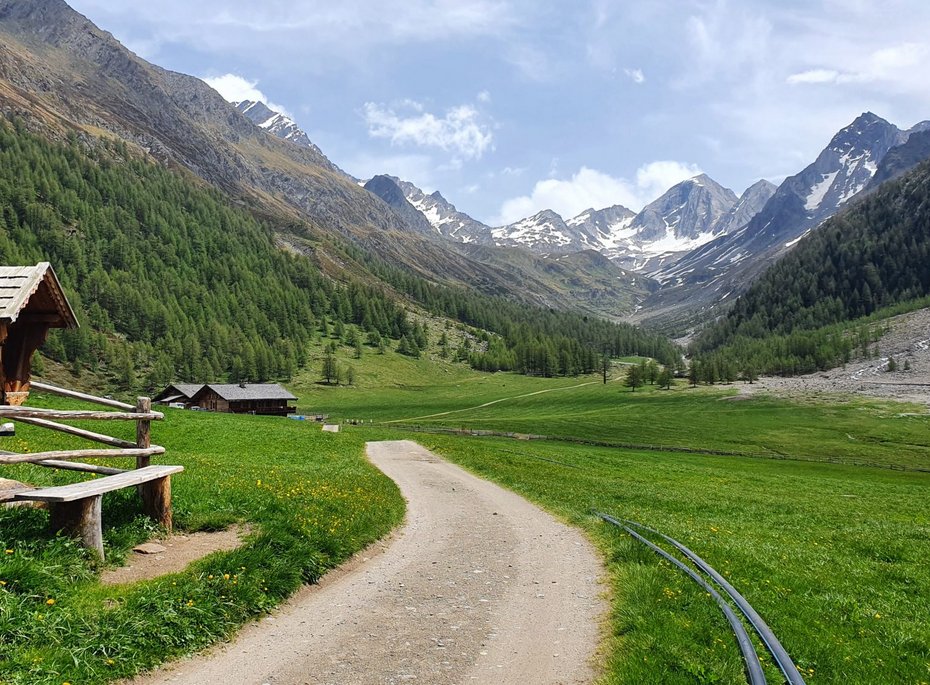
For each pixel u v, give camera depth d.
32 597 9.32
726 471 66.81
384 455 52.44
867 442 139.88
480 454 55.31
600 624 11.30
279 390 161.75
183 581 10.84
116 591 10.31
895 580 16.36
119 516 13.95
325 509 18.00
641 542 17.88
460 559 16.36
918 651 10.83
